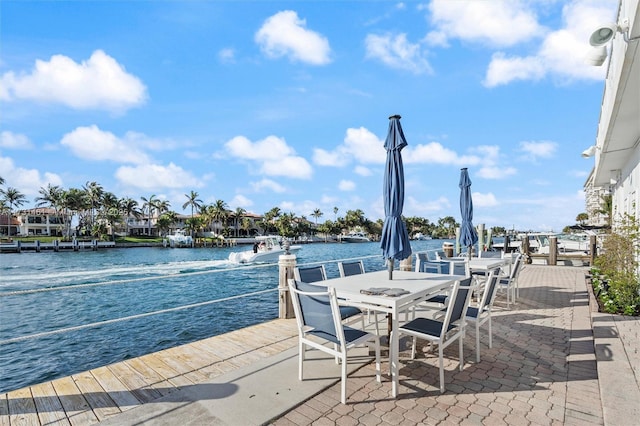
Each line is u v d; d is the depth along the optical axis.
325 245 81.25
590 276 8.97
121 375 2.99
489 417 2.32
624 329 4.09
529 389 2.75
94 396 2.61
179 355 3.48
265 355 3.48
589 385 2.81
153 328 10.74
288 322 4.71
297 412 2.40
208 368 3.15
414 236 113.50
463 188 7.73
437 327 3.03
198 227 71.94
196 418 2.28
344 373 2.52
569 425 2.21
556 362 3.32
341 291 3.07
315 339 3.97
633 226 6.04
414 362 3.33
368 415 2.36
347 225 96.06
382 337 3.93
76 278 23.39
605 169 10.42
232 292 18.59
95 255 44.38
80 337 10.01
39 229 70.31
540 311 5.39
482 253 8.09
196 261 34.97
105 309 14.95
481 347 3.76
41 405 2.47
